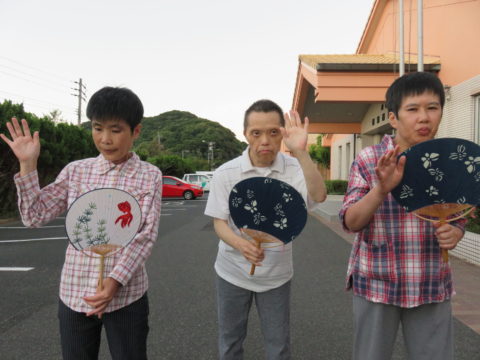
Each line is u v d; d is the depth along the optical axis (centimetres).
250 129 172
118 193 152
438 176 136
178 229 837
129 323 157
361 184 153
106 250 151
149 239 158
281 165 185
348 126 1592
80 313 155
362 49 1666
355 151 1738
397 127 152
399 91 148
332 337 281
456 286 387
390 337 154
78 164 167
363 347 156
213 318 314
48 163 1192
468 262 486
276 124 171
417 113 144
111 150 158
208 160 7000
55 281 425
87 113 157
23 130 153
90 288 154
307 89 1236
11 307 343
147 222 160
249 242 168
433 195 138
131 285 157
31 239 712
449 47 948
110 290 145
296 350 262
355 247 161
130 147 166
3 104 1042
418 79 144
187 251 586
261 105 172
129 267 149
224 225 183
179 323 304
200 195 2050
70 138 1313
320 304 348
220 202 185
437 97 144
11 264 507
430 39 1016
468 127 841
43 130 1187
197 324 302
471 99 833
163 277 436
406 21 1163
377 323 152
